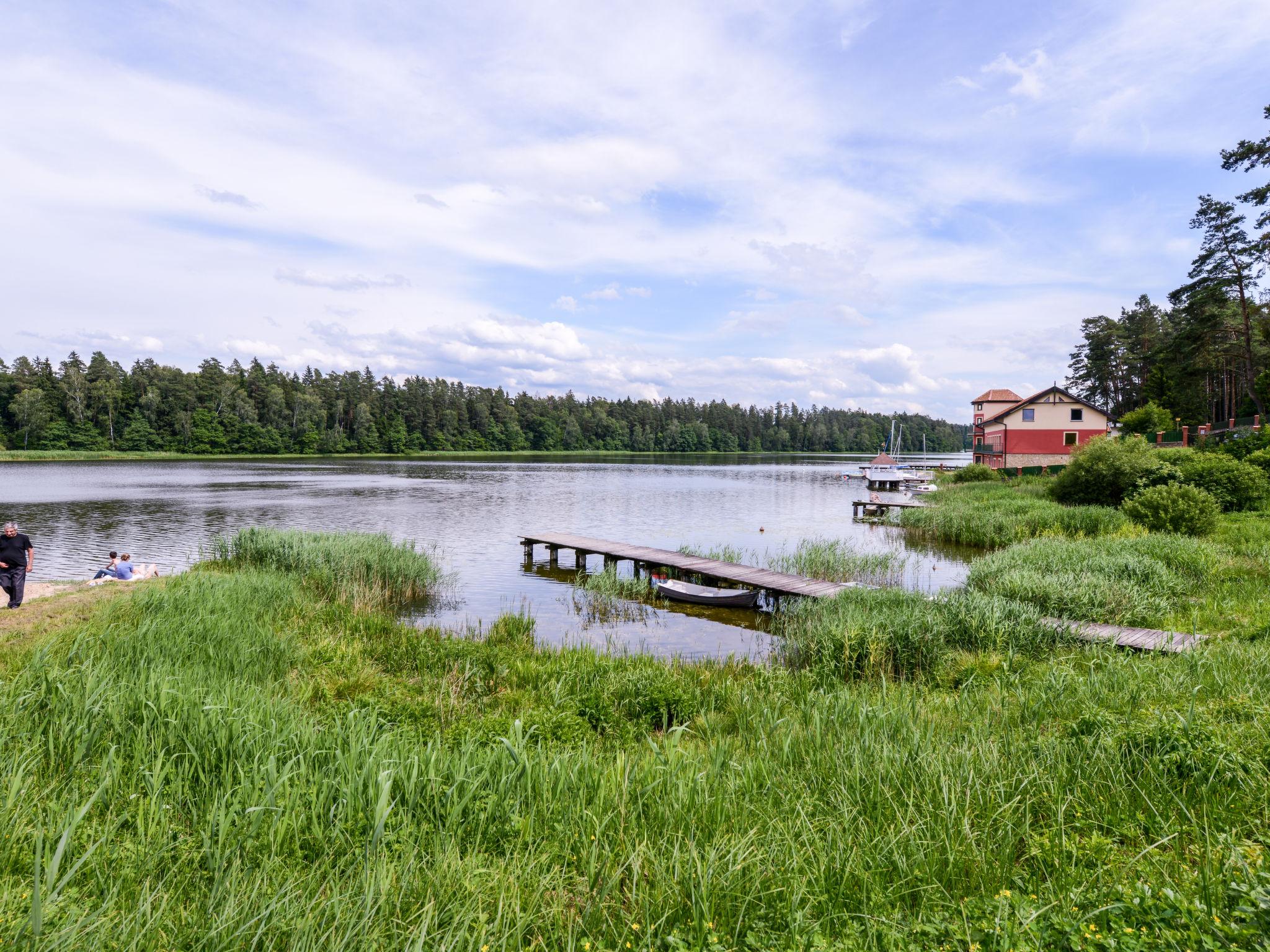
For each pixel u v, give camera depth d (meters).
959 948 2.99
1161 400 55.09
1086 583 13.80
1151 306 74.12
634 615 15.81
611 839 4.27
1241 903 2.99
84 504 38.00
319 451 124.81
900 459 148.25
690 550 24.48
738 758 6.25
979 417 74.75
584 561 22.02
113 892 3.38
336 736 5.59
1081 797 4.71
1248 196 36.03
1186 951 2.76
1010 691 8.59
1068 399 57.91
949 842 4.04
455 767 5.01
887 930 3.23
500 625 13.86
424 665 10.72
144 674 7.12
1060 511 26.61
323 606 14.12
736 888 3.62
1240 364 56.28
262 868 3.76
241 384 128.38
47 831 3.91
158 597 12.10
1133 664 8.85
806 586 16.64
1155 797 4.64
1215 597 13.43
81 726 5.38
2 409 103.94
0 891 3.35
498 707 8.89
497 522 33.38
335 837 4.20
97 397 108.31
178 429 113.38
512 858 4.10
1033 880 3.70
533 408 168.88
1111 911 3.15
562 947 3.32
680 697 8.73
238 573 15.75
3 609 12.60
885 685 8.67
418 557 19.22
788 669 11.24
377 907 3.42
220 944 3.08
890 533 30.75
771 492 54.25
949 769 5.17
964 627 11.64
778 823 4.38
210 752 5.23
